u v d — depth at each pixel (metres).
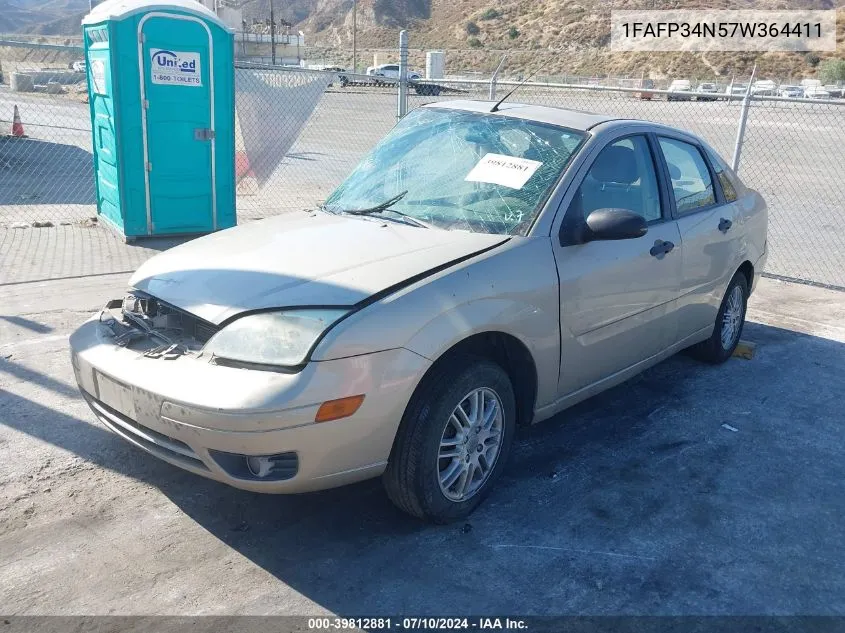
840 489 4.06
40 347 5.42
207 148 8.80
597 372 4.21
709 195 5.23
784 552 3.48
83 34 8.86
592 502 3.81
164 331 3.44
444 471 3.46
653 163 4.64
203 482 3.84
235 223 9.27
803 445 4.54
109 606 2.94
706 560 3.39
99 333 3.57
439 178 4.23
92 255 8.02
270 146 10.04
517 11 91.44
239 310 3.18
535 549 3.41
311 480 3.05
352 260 3.46
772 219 11.83
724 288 5.36
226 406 2.90
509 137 4.32
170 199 8.76
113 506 3.60
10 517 3.47
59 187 12.53
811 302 7.61
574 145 4.17
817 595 3.19
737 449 4.46
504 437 3.69
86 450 4.09
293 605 2.99
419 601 3.05
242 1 155.00
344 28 123.56
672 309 4.71
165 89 8.39
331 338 3.00
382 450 3.17
